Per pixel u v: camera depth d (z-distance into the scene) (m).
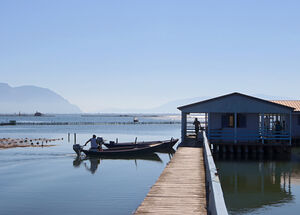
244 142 28.83
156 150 32.22
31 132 73.88
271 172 21.44
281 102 37.75
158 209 9.35
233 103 28.67
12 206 14.22
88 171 23.00
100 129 92.94
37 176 21.14
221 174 20.78
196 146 26.16
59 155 31.80
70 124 133.38
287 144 27.73
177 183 12.77
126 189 17.30
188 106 29.42
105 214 13.11
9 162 27.11
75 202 14.77
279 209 13.48
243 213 12.96
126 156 30.70
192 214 8.88
